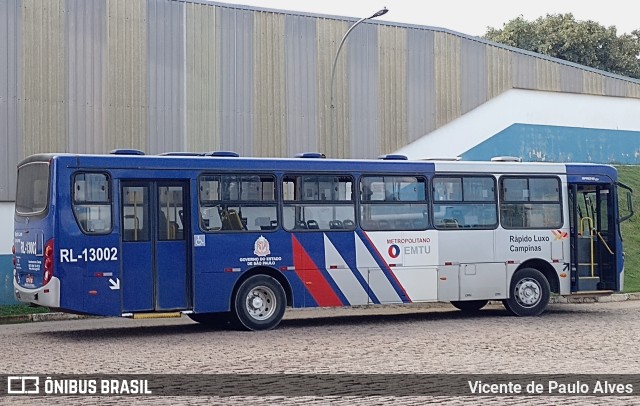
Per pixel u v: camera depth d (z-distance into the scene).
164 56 27.72
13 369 13.62
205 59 28.41
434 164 21.08
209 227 18.75
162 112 27.66
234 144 28.88
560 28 69.38
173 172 18.48
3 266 25.34
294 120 29.98
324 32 30.61
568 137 37.38
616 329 19.06
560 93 37.16
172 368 13.62
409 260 20.59
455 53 33.72
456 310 24.61
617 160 39.34
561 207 22.41
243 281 19.11
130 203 18.12
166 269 18.38
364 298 20.12
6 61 25.28
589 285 22.56
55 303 17.33
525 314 22.11
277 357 14.83
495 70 35.00
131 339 17.77
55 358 14.89
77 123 26.31
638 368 13.41
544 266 22.36
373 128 31.53
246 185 19.17
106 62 26.75
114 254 17.86
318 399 10.92
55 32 26.02
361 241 20.14
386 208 20.48
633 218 37.25
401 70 32.25
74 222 17.56
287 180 19.61
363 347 16.11
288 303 19.61
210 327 20.33
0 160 25.19
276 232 19.39
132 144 27.12
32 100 25.64
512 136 35.53
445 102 33.41
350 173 20.17
